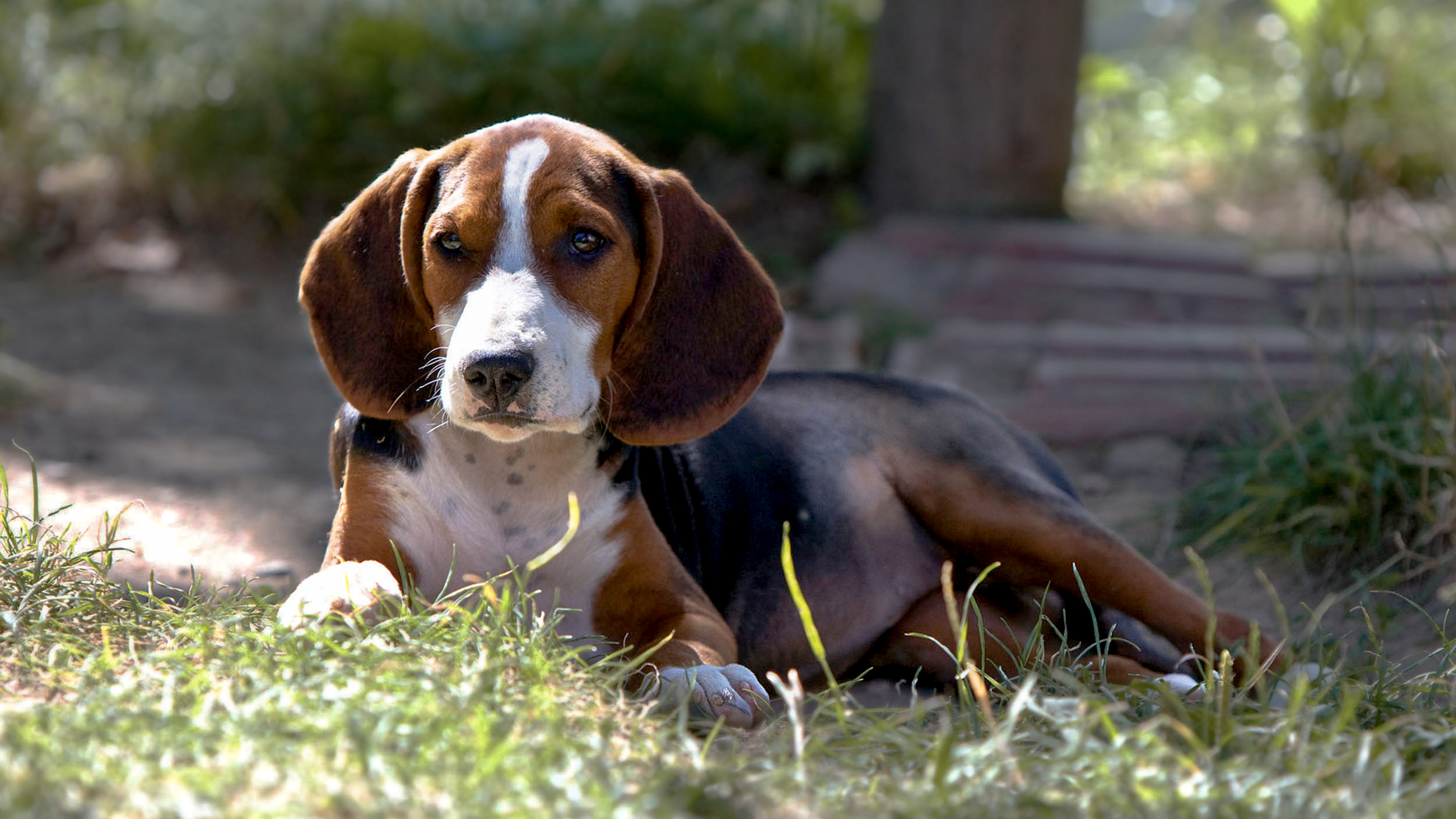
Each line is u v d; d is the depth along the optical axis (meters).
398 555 4.38
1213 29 17.69
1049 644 5.11
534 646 3.79
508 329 3.96
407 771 2.99
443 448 4.49
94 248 12.02
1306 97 13.95
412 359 4.45
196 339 10.35
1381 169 12.98
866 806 3.18
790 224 12.36
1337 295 10.24
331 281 4.52
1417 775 3.59
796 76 13.56
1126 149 14.77
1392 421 6.45
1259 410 7.30
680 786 3.12
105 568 4.55
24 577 4.35
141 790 2.86
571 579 4.53
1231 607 5.97
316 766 3.02
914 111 12.12
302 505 6.76
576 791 3.00
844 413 5.30
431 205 4.35
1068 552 4.93
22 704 3.45
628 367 4.45
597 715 3.60
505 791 2.96
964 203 12.08
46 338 9.91
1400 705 4.14
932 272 11.20
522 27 13.23
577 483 4.50
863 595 5.11
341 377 4.48
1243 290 10.56
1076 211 12.96
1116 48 21.06
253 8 13.26
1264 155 14.13
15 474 6.78
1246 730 3.57
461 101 12.88
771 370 5.56
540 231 4.15
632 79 13.10
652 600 4.50
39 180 12.56
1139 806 3.15
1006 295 10.77
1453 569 5.88
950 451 5.18
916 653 5.13
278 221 12.40
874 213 12.40
